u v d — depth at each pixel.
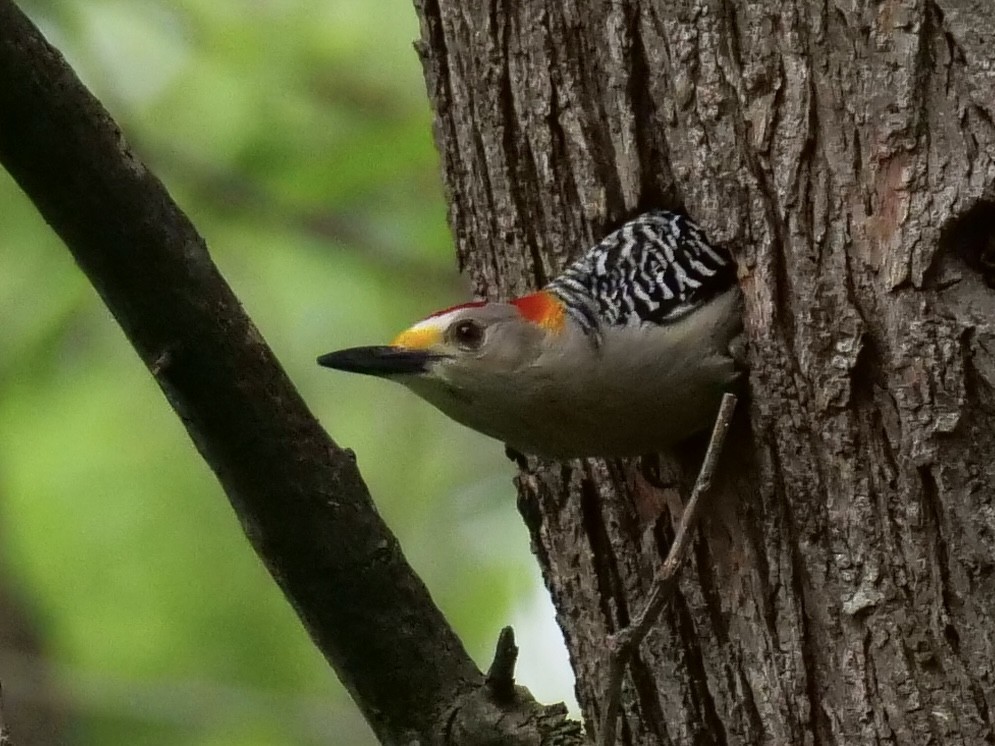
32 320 13.70
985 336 6.95
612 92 8.18
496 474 15.54
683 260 7.73
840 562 7.29
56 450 14.45
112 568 14.38
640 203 8.26
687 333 7.56
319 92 13.73
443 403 7.88
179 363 6.96
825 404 7.27
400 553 7.46
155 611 14.29
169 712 13.59
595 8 8.20
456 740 7.29
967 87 7.04
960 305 7.04
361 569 7.35
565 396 7.65
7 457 14.42
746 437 7.64
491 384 7.69
